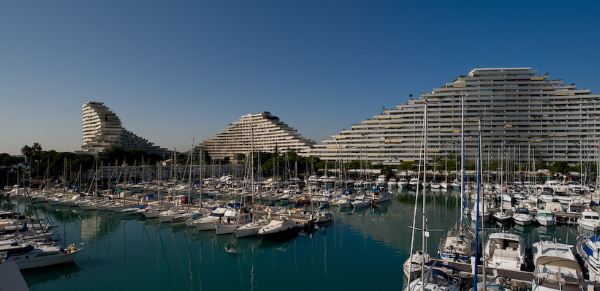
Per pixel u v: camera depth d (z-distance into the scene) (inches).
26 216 2571.4
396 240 2490.2
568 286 1165.1
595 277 1403.8
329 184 6614.2
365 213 3654.0
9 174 5826.8
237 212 2694.4
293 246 2351.1
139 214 3331.7
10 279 665.0
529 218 2773.1
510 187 5108.3
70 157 6889.8
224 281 1745.8
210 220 2672.2
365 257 2097.7
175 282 1727.4
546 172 6732.3
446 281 1277.1
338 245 2368.4
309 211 3102.9
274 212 2957.7
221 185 5541.3
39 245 1929.1
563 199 3663.9
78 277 1772.9
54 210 3786.9
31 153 7052.2
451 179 6943.9
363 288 1627.7
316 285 1678.2
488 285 1277.1
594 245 1620.3
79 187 5049.2
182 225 2861.7
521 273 1425.9
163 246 2352.4
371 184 6323.8
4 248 1720.0
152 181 6653.5
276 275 1823.3
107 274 1825.8
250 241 2389.3
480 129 1304.1
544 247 1667.1
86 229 2869.1
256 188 4704.7
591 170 6648.6
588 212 2706.7
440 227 2945.4
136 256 2128.4
